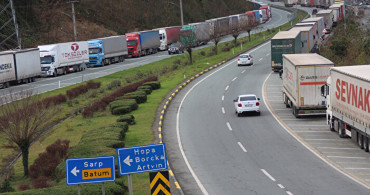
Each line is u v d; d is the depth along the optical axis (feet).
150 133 171.63
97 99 261.65
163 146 80.94
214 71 341.00
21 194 93.86
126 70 379.76
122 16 610.24
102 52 417.49
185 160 138.72
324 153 138.31
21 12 478.18
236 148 149.59
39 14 501.97
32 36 465.06
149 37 505.25
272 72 317.01
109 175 80.84
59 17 515.91
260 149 146.82
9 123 138.92
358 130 139.23
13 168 139.74
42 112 170.09
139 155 80.43
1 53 314.76
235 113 207.10
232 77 308.40
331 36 496.23
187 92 267.39
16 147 169.78
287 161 131.44
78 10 553.64
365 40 345.31
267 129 173.88
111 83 306.96
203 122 192.34
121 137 158.81
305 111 185.57
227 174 122.11
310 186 107.55
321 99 182.80
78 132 184.55
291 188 106.73
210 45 540.52
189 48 391.86
